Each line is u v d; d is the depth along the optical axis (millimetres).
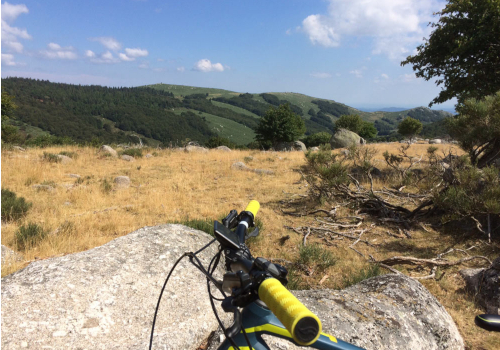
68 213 8977
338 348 1213
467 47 14422
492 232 7242
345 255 6598
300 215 9250
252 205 1643
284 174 14750
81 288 3162
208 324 3230
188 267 3912
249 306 1249
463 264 6055
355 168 13516
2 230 7266
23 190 11016
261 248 6902
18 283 3113
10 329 2582
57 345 2576
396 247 7020
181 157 19328
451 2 15719
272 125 36312
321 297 3324
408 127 38719
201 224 6973
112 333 2840
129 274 3527
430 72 16953
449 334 3199
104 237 7230
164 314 3172
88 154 18812
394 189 11477
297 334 806
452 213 6980
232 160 18062
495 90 14828
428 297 3637
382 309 3166
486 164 9570
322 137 39969
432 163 12141
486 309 4582
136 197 10969
